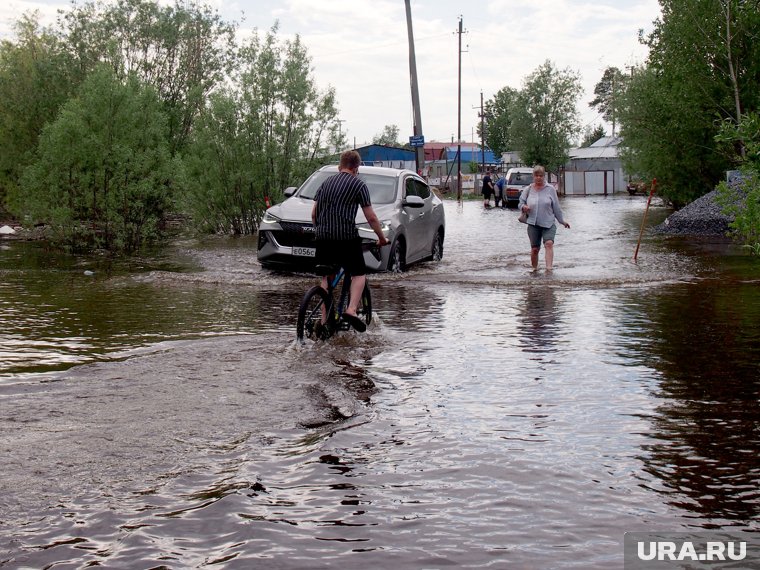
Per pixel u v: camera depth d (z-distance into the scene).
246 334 8.02
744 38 24.75
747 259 15.30
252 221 23.12
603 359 6.86
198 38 28.97
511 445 4.50
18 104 24.19
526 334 8.09
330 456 4.28
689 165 27.94
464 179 73.88
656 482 3.94
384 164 79.06
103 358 6.85
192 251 17.70
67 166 17.73
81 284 12.08
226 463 4.16
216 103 22.47
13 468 4.04
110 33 27.70
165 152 18.52
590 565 3.06
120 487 3.82
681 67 25.64
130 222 18.19
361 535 3.32
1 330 8.19
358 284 7.86
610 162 77.62
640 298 10.66
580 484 3.91
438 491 3.81
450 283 12.42
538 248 14.16
